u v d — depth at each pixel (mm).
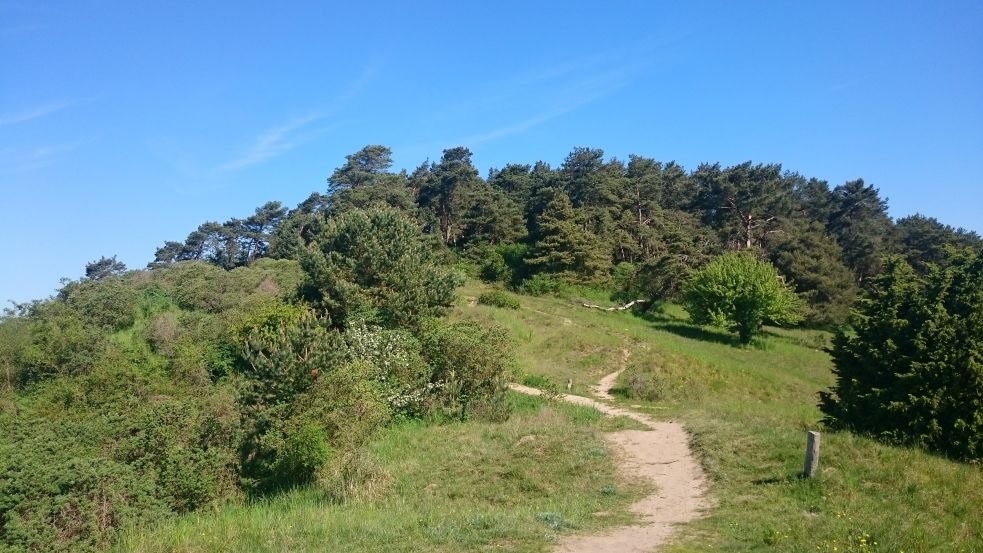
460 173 81438
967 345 15258
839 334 18344
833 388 18406
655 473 14688
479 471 15086
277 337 19266
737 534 9891
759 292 45906
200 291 38500
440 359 23109
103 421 17516
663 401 27016
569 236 64688
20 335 32312
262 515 12383
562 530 10273
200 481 14766
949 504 11094
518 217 77562
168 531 11672
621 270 66750
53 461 13680
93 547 11781
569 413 21922
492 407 21359
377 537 9875
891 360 16484
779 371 37906
